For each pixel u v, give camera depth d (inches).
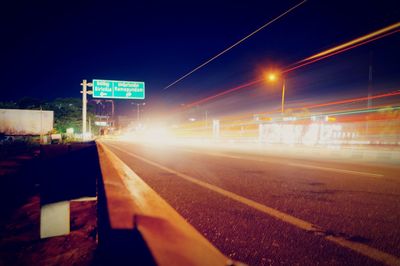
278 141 995.9
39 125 1727.4
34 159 542.0
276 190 209.6
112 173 76.5
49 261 97.7
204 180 252.5
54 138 1168.8
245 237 115.6
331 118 1009.5
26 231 135.6
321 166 380.8
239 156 536.7
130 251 28.0
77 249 107.6
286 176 279.4
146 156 524.1
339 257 97.7
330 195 194.4
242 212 151.7
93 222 143.2
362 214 149.6
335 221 137.6
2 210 178.5
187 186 223.8
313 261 94.5
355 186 228.8
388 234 120.5
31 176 305.4
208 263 21.9
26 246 111.8
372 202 175.3
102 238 48.0
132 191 71.3
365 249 104.7
